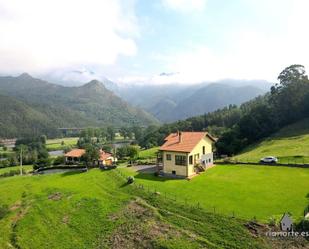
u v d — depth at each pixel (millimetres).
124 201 50250
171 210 44031
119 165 83062
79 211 50531
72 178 72375
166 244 36312
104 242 40500
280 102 115938
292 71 118938
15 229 48375
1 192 69062
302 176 54781
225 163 70812
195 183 54938
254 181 53531
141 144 181625
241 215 39219
